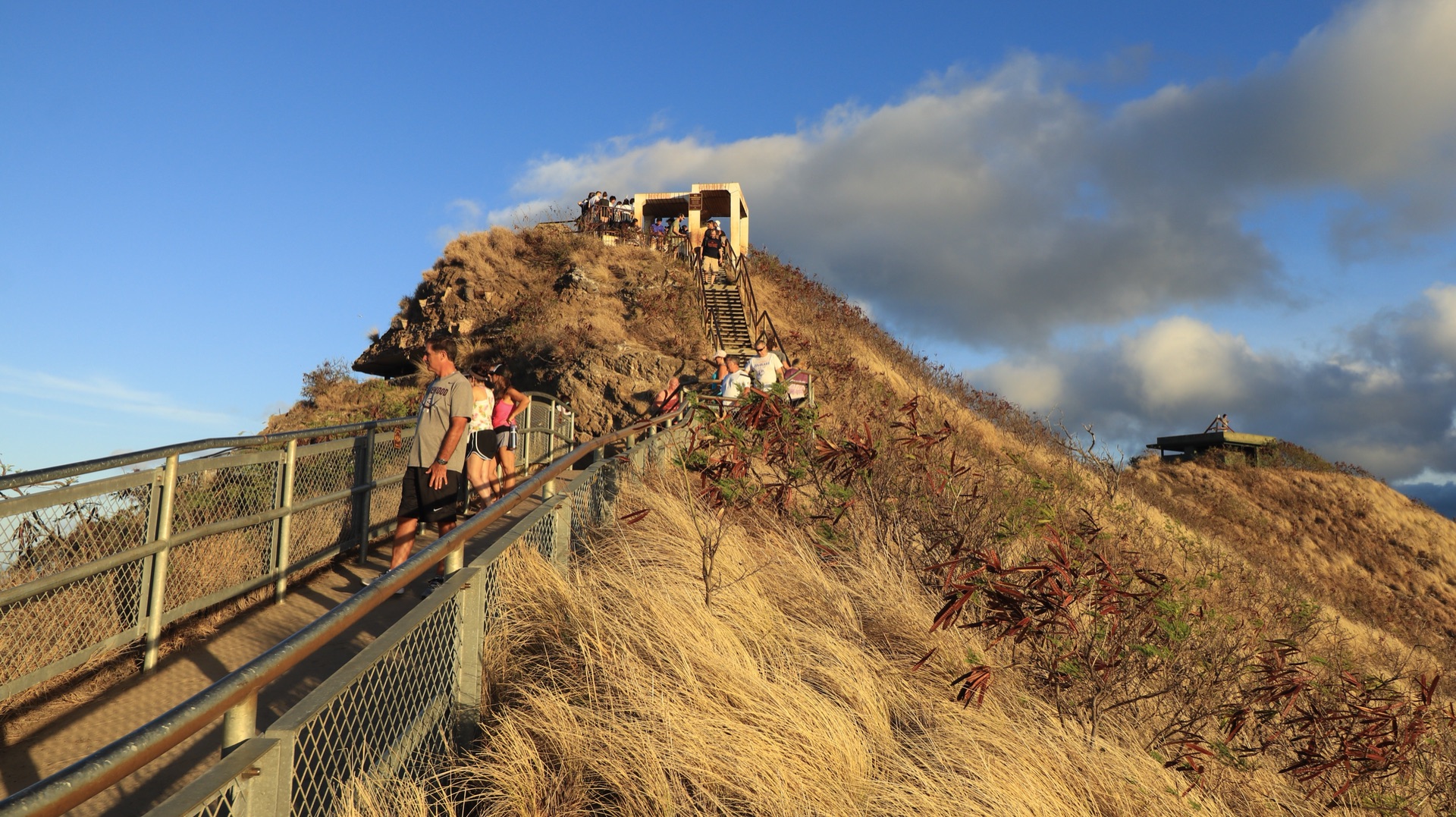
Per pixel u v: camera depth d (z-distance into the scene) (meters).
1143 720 4.24
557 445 13.82
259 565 5.20
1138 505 9.23
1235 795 3.99
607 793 2.89
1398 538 28.72
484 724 3.16
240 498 5.01
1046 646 4.25
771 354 12.20
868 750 3.29
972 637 4.58
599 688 3.35
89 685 3.83
